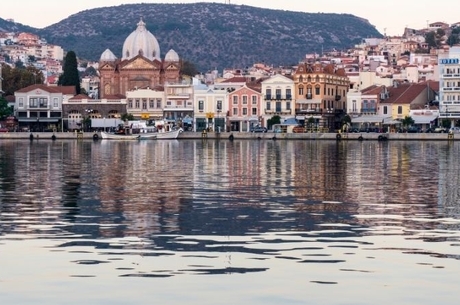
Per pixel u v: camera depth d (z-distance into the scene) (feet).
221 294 162.91
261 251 200.34
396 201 299.99
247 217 255.70
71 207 279.28
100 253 197.47
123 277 175.01
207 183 372.99
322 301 158.71
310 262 188.65
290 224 241.14
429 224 241.76
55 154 647.15
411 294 163.02
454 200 303.68
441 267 183.62
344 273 178.70
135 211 269.44
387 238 217.97
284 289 166.50
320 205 287.07
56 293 163.53
